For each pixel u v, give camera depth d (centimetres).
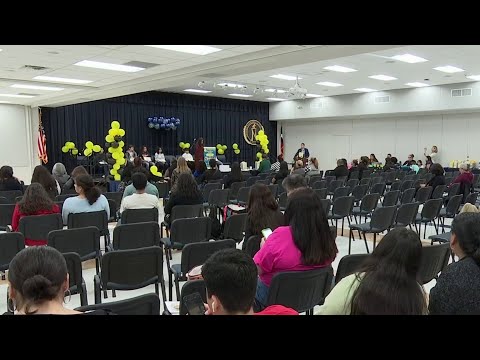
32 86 1135
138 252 322
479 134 1562
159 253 332
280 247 249
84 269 499
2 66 868
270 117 2127
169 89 1691
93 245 404
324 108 1867
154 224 420
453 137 1630
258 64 813
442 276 196
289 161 2164
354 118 1898
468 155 1594
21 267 145
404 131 1769
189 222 444
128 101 1750
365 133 1889
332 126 2003
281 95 1808
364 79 1380
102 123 1700
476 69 1188
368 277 158
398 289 151
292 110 2009
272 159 2153
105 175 1258
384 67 1163
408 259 156
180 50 748
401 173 1194
